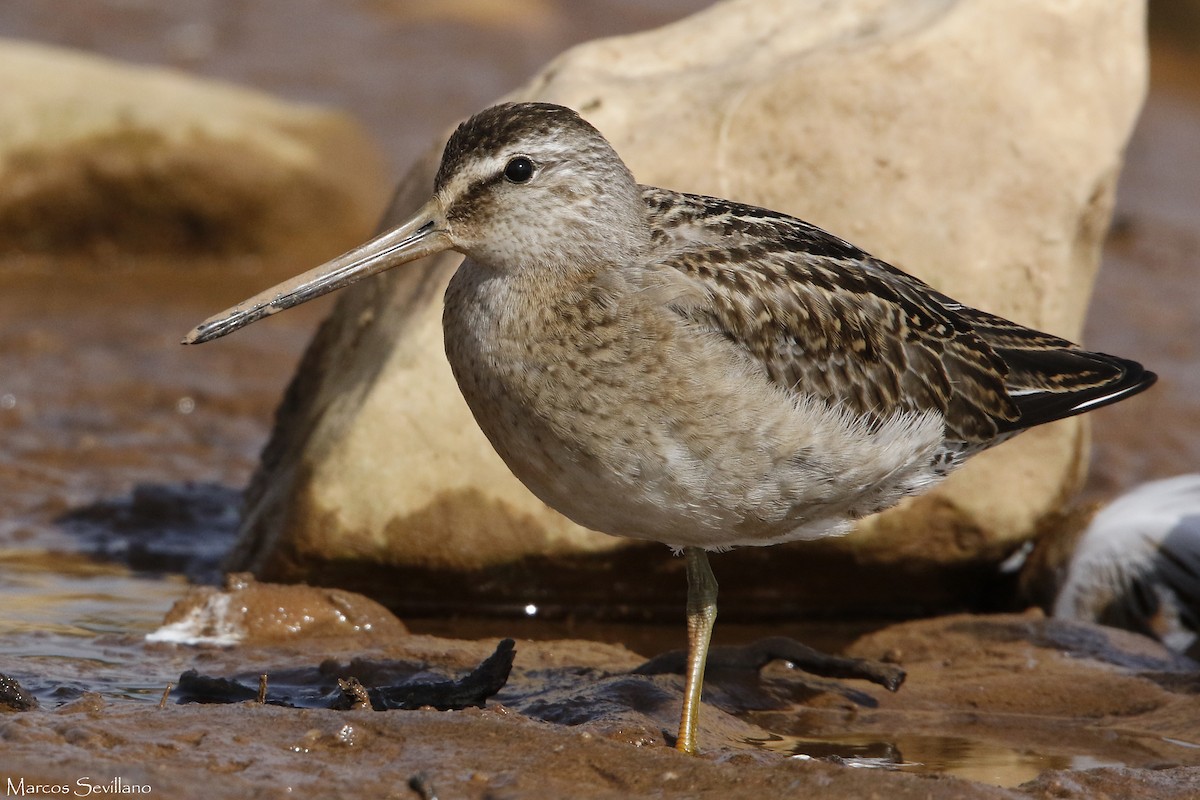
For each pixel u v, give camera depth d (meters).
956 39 12.81
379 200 25.02
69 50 29.53
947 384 10.44
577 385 9.35
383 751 8.62
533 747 8.66
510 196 9.54
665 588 12.74
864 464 9.84
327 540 12.18
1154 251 24.33
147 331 19.89
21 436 16.28
